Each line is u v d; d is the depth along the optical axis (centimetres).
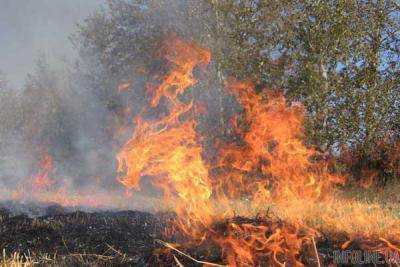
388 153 1869
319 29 1872
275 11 1917
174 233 828
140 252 744
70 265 692
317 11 1867
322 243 729
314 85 1833
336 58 1867
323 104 1853
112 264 695
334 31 1856
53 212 1179
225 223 760
